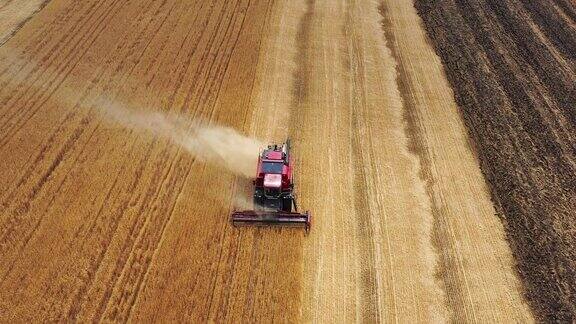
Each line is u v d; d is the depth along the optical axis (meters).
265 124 25.84
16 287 17.77
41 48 30.23
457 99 28.53
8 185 21.47
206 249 19.52
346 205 21.89
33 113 25.41
